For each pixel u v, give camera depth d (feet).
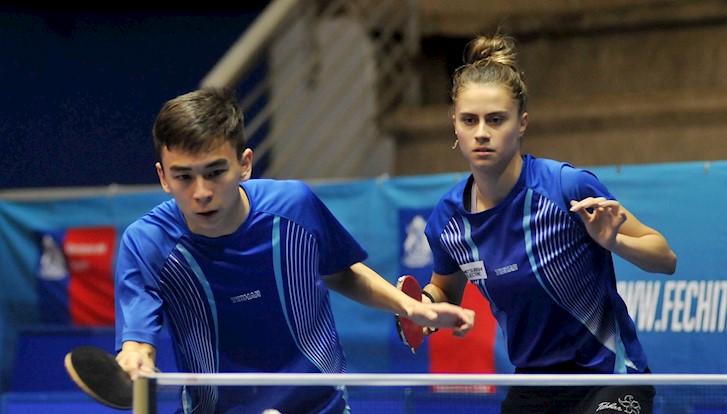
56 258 58.03
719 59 59.88
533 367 31.94
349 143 65.10
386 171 66.08
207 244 28.25
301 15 68.13
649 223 43.91
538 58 65.98
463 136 30.48
